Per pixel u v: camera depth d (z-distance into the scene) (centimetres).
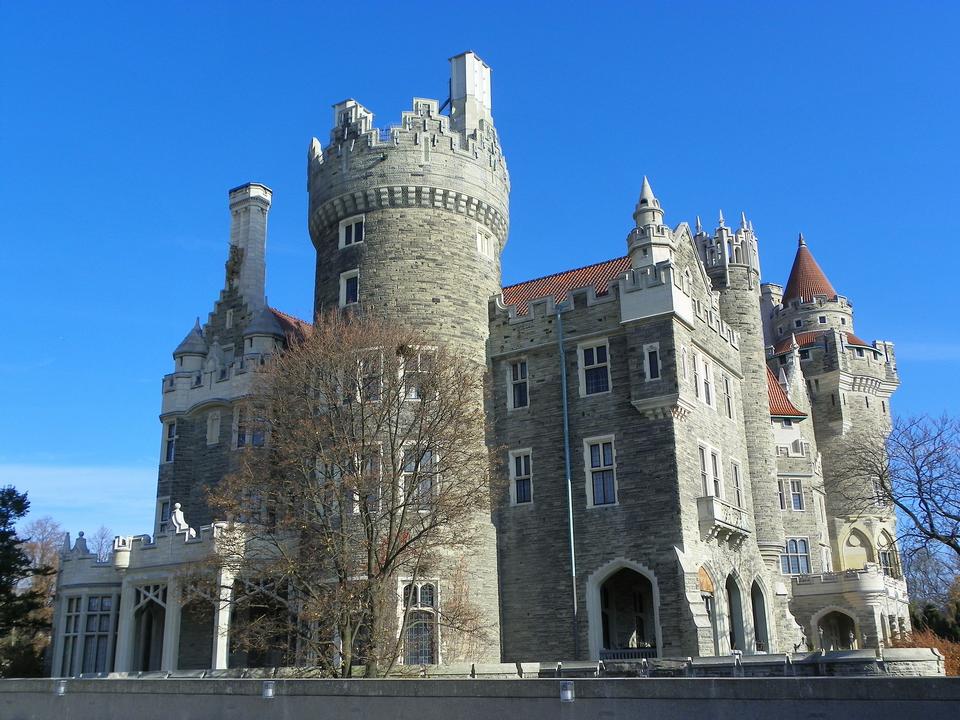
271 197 5112
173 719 2094
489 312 4062
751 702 1463
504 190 4322
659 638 3275
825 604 5288
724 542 3694
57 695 2334
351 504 3144
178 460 4350
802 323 7169
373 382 3247
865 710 1380
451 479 3284
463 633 3303
